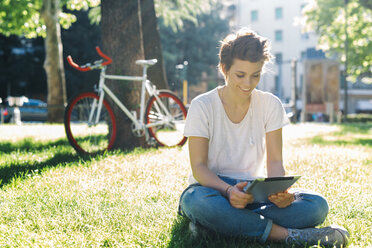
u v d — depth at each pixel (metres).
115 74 5.09
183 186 2.99
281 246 1.75
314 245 1.71
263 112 2.08
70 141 4.36
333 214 2.26
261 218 1.76
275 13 40.72
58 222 2.13
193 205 1.81
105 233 1.96
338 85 16.80
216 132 2.03
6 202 2.50
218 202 1.77
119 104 4.85
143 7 8.94
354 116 20.58
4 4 11.93
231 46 1.82
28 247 1.78
